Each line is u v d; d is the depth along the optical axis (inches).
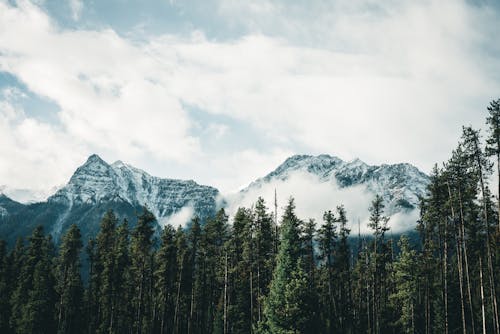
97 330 2497.5
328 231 2197.3
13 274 2736.2
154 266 2357.3
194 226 2496.3
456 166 1475.1
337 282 2429.9
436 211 1665.8
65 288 2600.9
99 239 2669.8
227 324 2170.3
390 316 2438.5
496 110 1312.7
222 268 2166.6
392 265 2253.9
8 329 2501.2
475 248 1584.6
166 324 2620.6
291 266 1781.5
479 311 1814.7
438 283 2009.1
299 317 1656.0
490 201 1483.8
